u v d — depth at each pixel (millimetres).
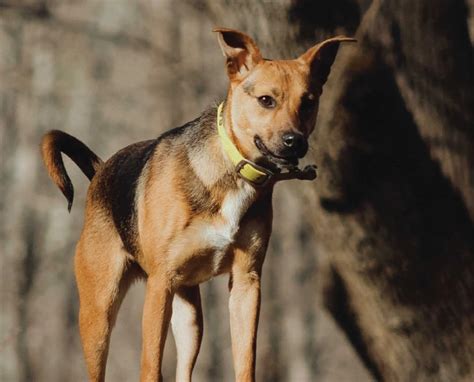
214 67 22750
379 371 11977
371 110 10859
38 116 24328
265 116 8461
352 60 10930
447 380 11391
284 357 24562
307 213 11516
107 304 9328
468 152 11117
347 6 11375
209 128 8703
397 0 11070
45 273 24188
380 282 11250
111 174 9430
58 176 9734
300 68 8656
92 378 9344
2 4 20656
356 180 10930
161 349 8633
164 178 8703
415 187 11023
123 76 24062
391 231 11062
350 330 13164
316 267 24406
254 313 8750
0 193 24359
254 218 8672
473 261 11133
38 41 24047
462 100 11133
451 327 11258
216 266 8766
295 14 10852
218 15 10969
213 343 23547
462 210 11172
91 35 23922
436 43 11078
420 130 11094
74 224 24266
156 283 8656
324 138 10812
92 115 24188
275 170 8594
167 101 23609
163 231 8617
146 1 23609
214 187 8562
